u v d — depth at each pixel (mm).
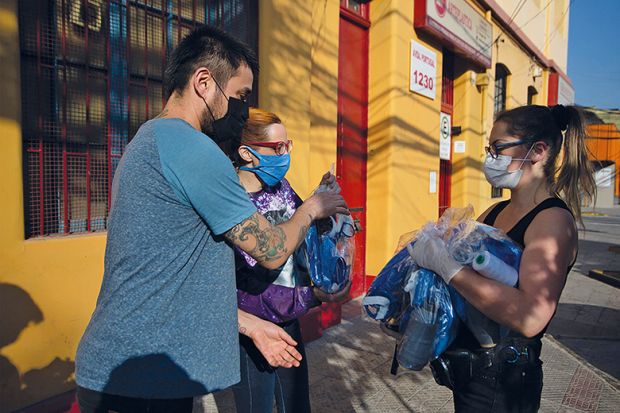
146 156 1294
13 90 2328
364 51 5664
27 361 2426
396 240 5809
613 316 5387
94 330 1331
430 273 1546
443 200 7953
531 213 1551
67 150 2705
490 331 1521
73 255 2600
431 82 6500
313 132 4410
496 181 1661
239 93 1508
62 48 2639
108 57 2846
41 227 2588
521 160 1605
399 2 5559
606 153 26406
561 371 3715
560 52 14555
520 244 1543
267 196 2002
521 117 1610
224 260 1411
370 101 5703
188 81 1440
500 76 10078
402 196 5898
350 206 5520
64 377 2582
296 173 4059
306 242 1922
